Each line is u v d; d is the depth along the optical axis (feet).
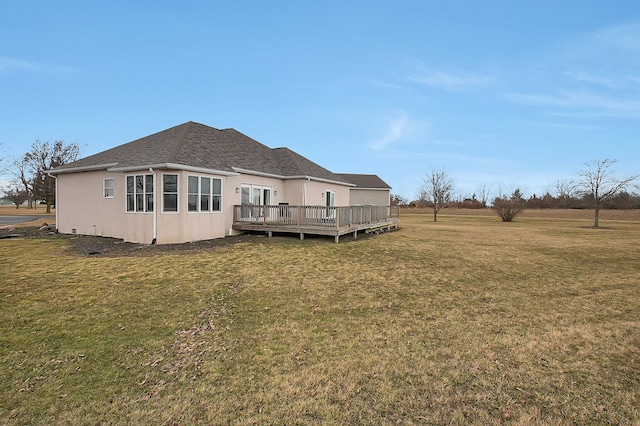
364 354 12.47
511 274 26.58
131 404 9.39
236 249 35.04
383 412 9.00
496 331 14.87
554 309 18.15
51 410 9.09
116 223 42.16
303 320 16.05
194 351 12.70
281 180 57.72
